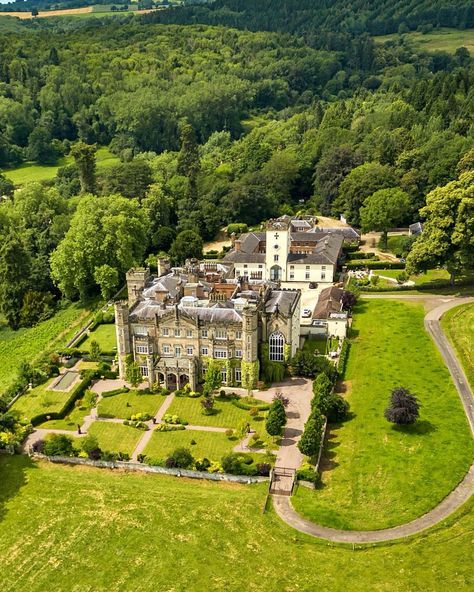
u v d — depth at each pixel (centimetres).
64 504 11275
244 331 14525
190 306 15538
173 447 12825
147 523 10662
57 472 12294
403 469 11488
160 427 13438
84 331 18862
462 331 16912
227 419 13812
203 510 10900
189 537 10288
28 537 10512
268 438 12962
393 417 12638
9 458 12838
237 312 15050
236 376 15138
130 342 15462
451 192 19512
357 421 13312
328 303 18388
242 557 9806
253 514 10738
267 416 12838
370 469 11600
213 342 14862
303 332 17700
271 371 15225
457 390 14112
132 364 15412
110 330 19088
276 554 9819
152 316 15338
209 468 11931
